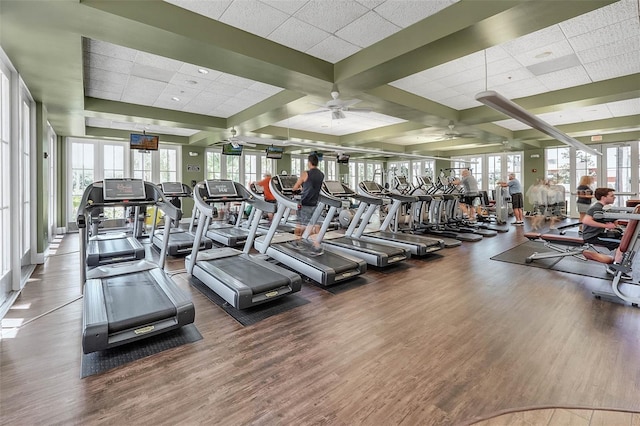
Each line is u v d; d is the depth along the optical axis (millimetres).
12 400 1857
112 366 2215
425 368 2182
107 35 3068
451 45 3348
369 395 1906
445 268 4801
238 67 3893
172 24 3016
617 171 10062
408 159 15516
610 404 1799
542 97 5746
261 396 1901
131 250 5070
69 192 8648
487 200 10805
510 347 2449
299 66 4035
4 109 3572
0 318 2979
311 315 3092
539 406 1791
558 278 4238
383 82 4430
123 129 8789
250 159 12289
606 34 3680
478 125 7883
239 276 3461
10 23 2799
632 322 2861
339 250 5105
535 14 2795
